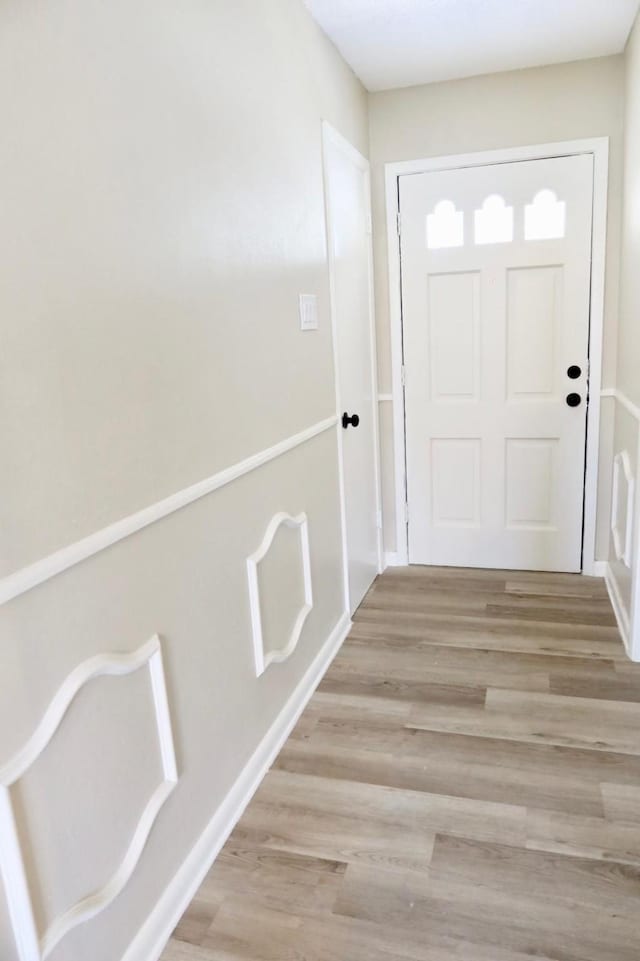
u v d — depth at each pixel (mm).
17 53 1005
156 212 1376
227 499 1721
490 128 2977
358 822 1772
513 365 3170
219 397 1661
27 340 1042
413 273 3193
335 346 2621
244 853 1684
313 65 2354
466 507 3398
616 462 2959
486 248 3082
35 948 1073
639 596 2418
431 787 1890
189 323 1511
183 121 1477
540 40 2617
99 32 1188
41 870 1095
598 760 1965
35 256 1053
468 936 1438
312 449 2377
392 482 3467
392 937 1443
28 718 1060
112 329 1241
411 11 2326
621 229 2887
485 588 3201
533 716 2188
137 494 1329
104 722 1242
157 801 1417
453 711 2240
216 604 1676
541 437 3209
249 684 1883
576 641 2654
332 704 2312
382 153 3117
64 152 1107
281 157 2057
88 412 1183
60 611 1126
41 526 1080
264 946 1436
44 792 1096
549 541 3314
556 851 1646
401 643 2715
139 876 1371
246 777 1856
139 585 1345
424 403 3326
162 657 1425
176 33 1442
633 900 1504
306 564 2312
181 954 1426
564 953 1390
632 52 2549
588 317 3035
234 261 1735
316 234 2391
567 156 2922
